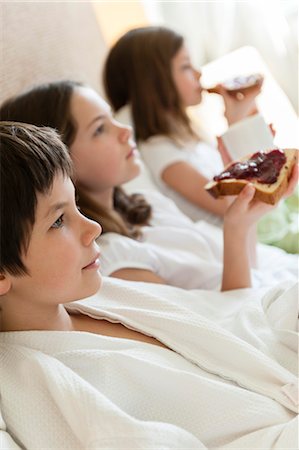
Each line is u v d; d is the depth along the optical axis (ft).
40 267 2.59
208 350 2.93
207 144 6.24
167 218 4.81
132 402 2.68
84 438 2.35
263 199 3.58
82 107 4.10
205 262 4.38
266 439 2.55
